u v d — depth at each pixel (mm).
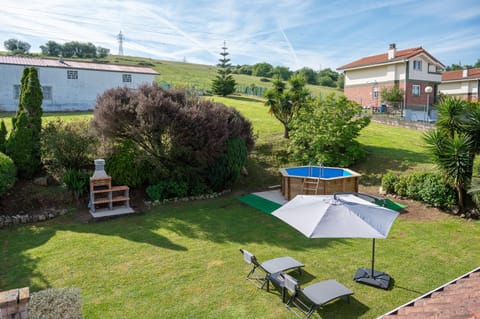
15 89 23531
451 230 8656
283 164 15203
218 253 7391
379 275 6301
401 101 31250
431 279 6262
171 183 11570
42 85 24422
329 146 14516
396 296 5723
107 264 6801
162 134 10820
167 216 9906
